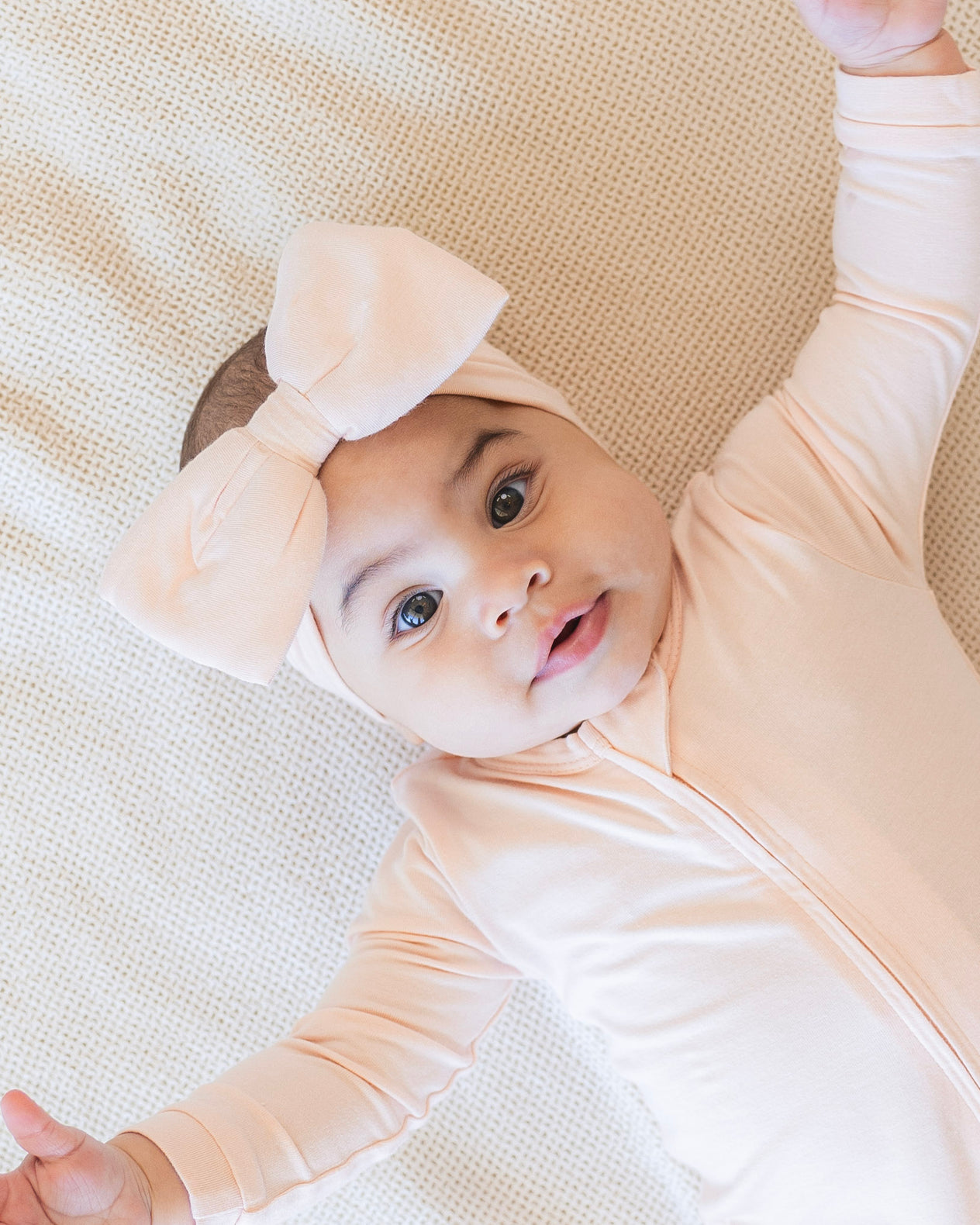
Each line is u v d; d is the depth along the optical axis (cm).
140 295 148
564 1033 153
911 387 123
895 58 113
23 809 152
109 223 148
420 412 116
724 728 115
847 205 124
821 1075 112
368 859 152
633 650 112
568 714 114
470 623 109
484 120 146
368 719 151
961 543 142
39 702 152
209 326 148
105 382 148
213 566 107
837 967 110
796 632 117
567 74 145
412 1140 153
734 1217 126
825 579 119
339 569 114
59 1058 154
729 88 144
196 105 147
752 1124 117
